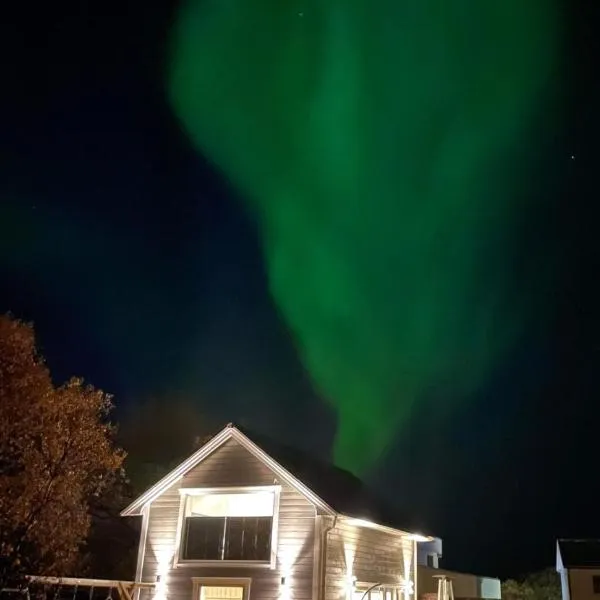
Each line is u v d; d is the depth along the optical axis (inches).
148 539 780.6
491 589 1321.4
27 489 589.6
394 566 871.7
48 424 613.0
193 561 748.0
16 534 582.9
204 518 764.6
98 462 655.1
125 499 1115.9
